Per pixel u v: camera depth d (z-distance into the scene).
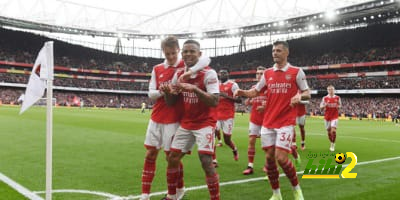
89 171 6.35
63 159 7.59
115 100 69.75
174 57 4.27
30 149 8.87
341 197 4.84
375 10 45.44
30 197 4.56
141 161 7.46
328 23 54.59
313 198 4.80
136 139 11.77
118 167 6.76
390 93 46.22
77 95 66.62
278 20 55.00
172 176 4.23
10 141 10.45
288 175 4.43
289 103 4.46
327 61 55.34
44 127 15.17
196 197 4.73
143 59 80.38
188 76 3.74
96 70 70.62
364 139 14.11
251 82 66.25
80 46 73.06
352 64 50.59
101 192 4.90
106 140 11.38
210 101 3.73
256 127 6.62
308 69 56.72
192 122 4.00
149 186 4.36
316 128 21.08
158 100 4.41
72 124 17.92
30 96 3.68
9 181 5.42
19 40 64.94
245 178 6.07
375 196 4.89
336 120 10.43
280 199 4.61
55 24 65.56
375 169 7.01
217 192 4.00
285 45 4.57
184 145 4.12
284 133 4.36
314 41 59.59
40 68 3.65
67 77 67.50
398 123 30.66
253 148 6.60
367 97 49.28
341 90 49.31
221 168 7.05
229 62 72.06
